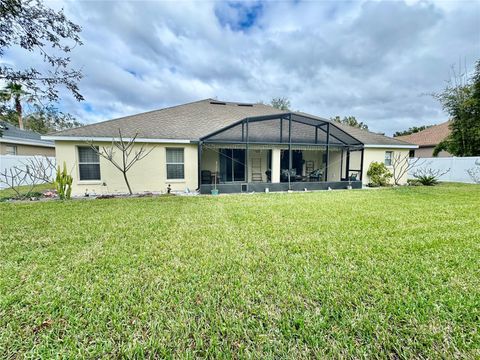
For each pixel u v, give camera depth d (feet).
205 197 38.88
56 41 27.04
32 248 15.90
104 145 43.27
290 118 48.55
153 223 21.99
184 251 15.21
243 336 8.08
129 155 44.29
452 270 12.51
